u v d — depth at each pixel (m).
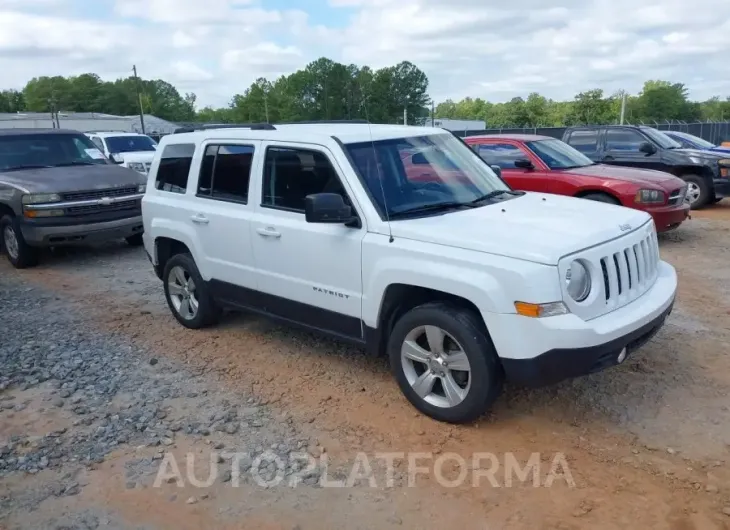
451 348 4.25
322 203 4.40
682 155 13.11
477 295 3.93
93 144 11.50
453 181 5.14
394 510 3.52
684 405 4.54
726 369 5.10
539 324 3.77
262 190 5.29
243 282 5.56
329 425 4.43
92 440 4.31
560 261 3.80
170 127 72.75
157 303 7.47
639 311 4.16
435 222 4.41
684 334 5.87
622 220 4.52
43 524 3.47
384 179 4.75
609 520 3.37
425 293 4.46
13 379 5.30
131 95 119.06
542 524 3.36
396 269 4.30
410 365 4.49
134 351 5.89
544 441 4.14
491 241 4.01
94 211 9.45
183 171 6.12
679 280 7.77
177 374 5.36
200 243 5.90
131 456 4.11
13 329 6.62
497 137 10.72
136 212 9.93
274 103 93.12
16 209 9.29
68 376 5.36
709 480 3.68
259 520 3.47
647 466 3.83
